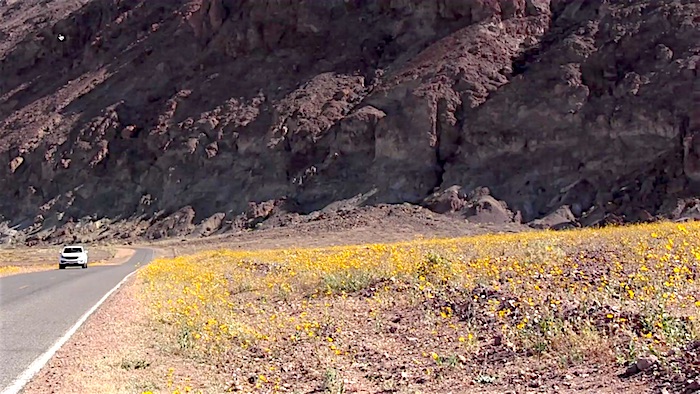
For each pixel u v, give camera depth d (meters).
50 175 81.81
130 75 89.12
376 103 67.94
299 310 11.93
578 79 59.97
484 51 67.38
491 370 6.84
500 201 55.53
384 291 12.62
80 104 88.88
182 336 9.78
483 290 10.62
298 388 6.98
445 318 9.66
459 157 60.66
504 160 58.72
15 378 7.62
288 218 62.72
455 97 63.62
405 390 6.48
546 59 63.31
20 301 16.09
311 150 68.31
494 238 25.58
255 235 58.91
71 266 36.97
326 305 12.04
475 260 15.07
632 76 57.78
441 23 74.12
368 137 65.44
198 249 53.81
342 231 55.31
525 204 54.78
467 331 8.67
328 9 81.25
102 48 98.69
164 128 78.75
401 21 76.50
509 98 61.47
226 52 83.31
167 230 69.19
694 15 60.19
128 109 84.31
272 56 80.12
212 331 10.01
